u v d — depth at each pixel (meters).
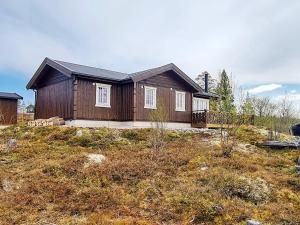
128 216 7.35
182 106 23.30
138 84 20.27
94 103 19.59
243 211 7.45
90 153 12.55
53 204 8.10
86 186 9.21
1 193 8.80
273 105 31.56
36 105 22.98
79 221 7.07
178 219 7.27
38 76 21.88
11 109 26.34
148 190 8.80
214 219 7.21
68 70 18.53
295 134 21.77
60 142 14.88
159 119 14.78
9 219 7.14
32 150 13.22
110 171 10.10
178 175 10.07
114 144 14.77
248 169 10.51
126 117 20.48
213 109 24.23
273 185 9.12
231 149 12.48
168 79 22.36
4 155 12.59
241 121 16.44
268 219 7.18
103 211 7.57
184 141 15.70
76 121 18.59
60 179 9.71
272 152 14.35
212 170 10.06
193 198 8.08
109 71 23.58
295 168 10.78
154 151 12.73
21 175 10.09
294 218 7.19
